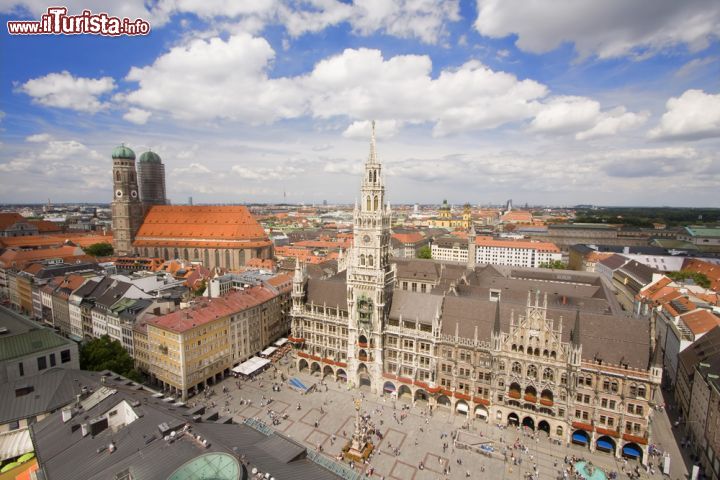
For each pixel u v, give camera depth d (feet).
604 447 270.87
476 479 247.91
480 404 310.04
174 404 215.72
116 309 408.46
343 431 296.51
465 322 324.39
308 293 400.67
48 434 187.62
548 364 282.77
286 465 164.04
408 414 319.68
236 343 392.06
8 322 300.81
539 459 265.95
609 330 281.13
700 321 359.87
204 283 560.61
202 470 140.67
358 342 356.79
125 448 163.02
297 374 388.16
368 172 340.59
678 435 295.69
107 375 256.73
